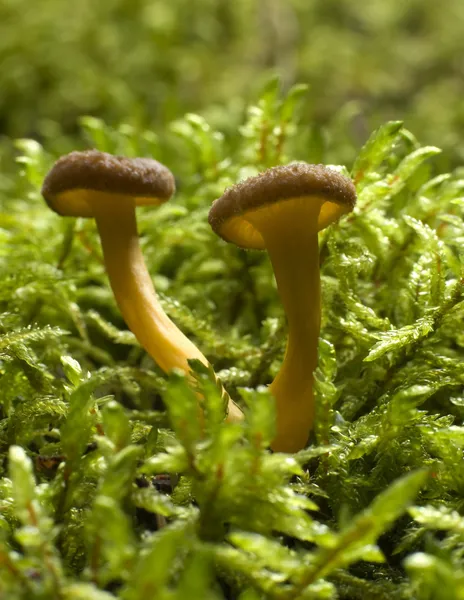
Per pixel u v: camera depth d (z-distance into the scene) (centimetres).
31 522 12
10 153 41
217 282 21
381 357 17
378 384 17
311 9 64
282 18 61
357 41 63
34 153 23
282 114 22
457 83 57
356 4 67
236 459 13
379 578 14
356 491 15
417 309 17
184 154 34
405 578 14
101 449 13
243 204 15
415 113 48
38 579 13
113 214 17
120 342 19
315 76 56
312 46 58
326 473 15
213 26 59
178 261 24
